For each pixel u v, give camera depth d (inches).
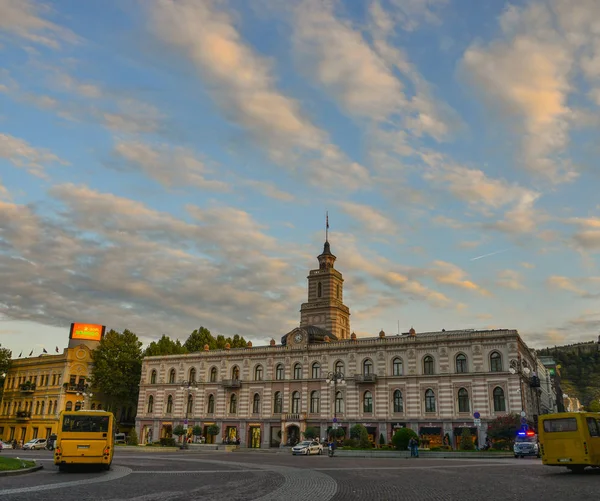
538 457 2247.8
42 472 1342.3
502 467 1534.2
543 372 4584.2
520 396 2962.6
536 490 917.8
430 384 3213.6
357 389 3410.4
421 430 3159.5
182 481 1125.7
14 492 880.3
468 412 3080.7
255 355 3846.0
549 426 1320.1
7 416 4660.4
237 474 1326.3
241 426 3730.3
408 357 3314.5
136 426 4151.1
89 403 4367.6
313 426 3432.6
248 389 3786.9
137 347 4606.3
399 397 3287.4
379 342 3412.9
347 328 4387.3
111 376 4328.3
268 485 1049.5
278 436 3602.4
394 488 986.1
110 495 858.8
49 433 4232.3
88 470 1417.3
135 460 1930.4
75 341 4522.6
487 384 3058.6
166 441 3545.8
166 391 4119.1
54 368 4443.9
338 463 1831.9
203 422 3887.8
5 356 4785.9
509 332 3075.8
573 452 1263.5
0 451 2600.9
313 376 3599.9
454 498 829.2
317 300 4286.4
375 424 3292.3
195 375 4060.0
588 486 965.8
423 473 1331.2
